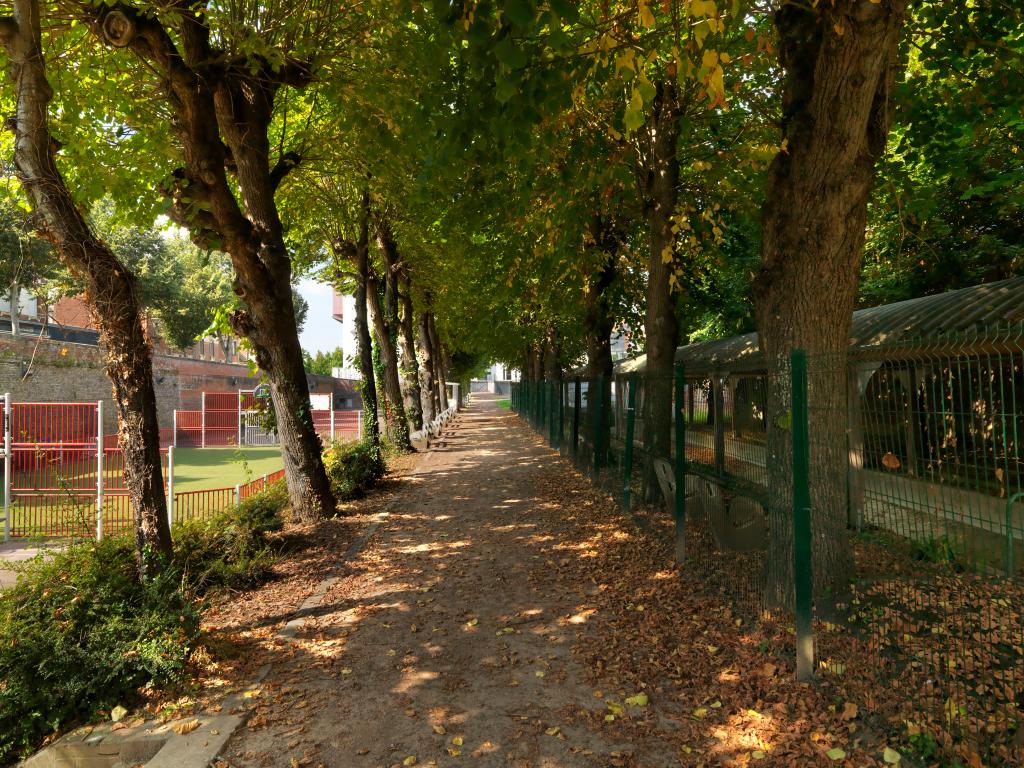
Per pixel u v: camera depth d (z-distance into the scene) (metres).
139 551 4.93
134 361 4.98
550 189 8.71
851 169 4.45
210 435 29.61
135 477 4.95
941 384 3.14
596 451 11.37
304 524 9.19
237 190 12.84
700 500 6.22
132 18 6.63
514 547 7.70
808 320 4.58
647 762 3.22
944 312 8.41
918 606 3.52
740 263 14.62
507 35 3.80
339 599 6.05
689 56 4.26
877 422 3.76
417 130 6.51
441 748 3.44
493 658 4.57
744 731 3.42
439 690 4.11
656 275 9.19
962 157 8.91
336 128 11.09
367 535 8.58
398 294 21.17
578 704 3.84
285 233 13.75
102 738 3.64
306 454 9.56
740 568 5.43
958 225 12.65
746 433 5.26
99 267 4.89
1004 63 6.84
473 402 79.12
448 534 8.55
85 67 8.34
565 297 14.01
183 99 7.37
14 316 20.41
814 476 4.37
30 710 3.77
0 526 9.59
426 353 26.47
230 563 6.61
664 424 8.56
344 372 66.31
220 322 10.00
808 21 4.62
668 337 9.19
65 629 4.22
